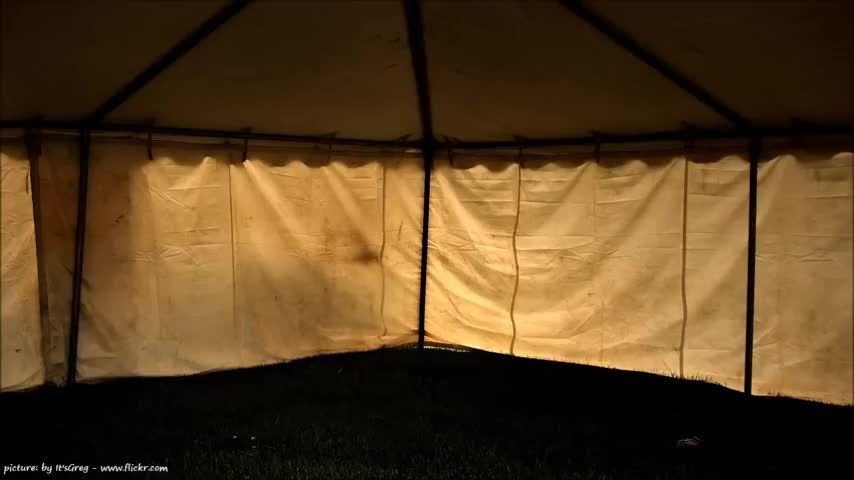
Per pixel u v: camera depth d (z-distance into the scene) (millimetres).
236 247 5008
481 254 5699
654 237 4930
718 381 4668
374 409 4242
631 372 5109
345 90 4520
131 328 4609
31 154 4188
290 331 5297
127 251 4586
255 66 3996
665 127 4641
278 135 5051
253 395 4449
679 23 3291
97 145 4441
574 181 5258
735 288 4598
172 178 4730
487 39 3871
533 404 4418
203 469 3232
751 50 3410
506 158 5523
